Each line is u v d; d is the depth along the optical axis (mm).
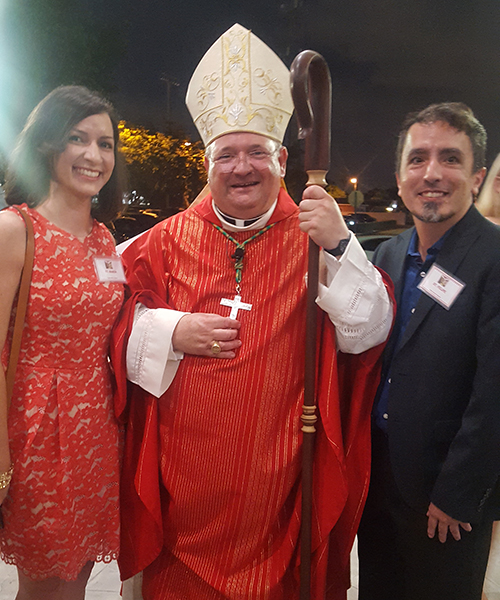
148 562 1613
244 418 1455
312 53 1261
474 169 1396
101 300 1453
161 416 1560
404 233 1661
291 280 1521
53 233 1394
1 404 1310
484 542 1462
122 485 1664
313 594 1540
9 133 4723
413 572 1507
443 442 1397
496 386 1271
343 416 1597
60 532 1428
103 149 1442
